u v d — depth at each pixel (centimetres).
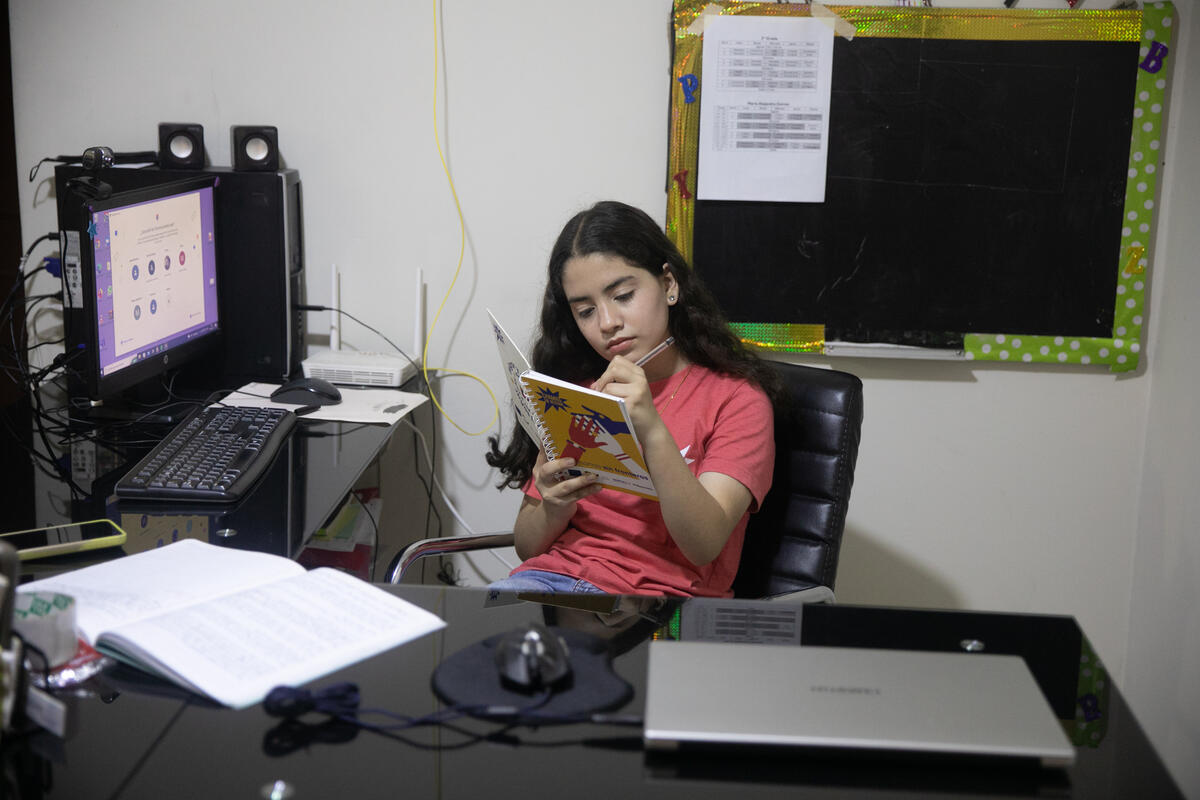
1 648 97
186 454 177
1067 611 256
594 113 238
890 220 235
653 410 156
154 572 128
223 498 164
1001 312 238
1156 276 237
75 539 144
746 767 95
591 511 178
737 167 233
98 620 114
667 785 92
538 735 99
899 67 228
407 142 241
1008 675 108
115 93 239
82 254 181
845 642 118
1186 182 226
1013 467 250
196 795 90
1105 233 234
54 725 99
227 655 110
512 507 260
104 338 187
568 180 241
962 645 118
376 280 248
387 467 238
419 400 224
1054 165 231
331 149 241
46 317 248
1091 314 238
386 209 244
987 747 95
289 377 238
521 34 234
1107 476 248
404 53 236
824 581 179
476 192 243
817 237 237
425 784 92
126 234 193
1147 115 228
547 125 238
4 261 246
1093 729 102
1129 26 225
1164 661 231
